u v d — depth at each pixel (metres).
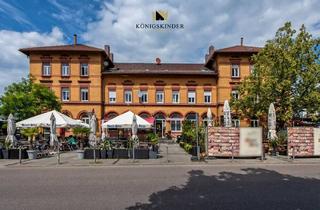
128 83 43.38
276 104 27.45
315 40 26.75
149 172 12.48
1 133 36.75
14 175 11.91
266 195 7.92
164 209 6.67
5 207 6.99
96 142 20.30
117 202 7.31
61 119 22.09
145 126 22.72
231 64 42.91
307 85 26.52
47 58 41.97
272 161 16.34
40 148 21.20
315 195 7.89
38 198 7.81
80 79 42.09
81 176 11.47
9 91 33.66
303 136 18.36
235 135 17.50
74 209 6.74
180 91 43.72
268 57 27.75
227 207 6.76
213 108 43.47
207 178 10.79
